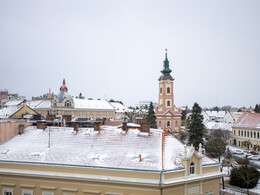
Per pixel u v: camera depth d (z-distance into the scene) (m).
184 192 30.38
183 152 33.12
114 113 172.88
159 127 147.12
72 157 33.41
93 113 163.25
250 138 108.25
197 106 98.31
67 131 39.56
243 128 113.12
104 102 173.88
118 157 32.22
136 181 28.95
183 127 188.88
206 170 32.94
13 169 33.22
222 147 77.00
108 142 35.69
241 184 55.84
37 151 35.62
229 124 132.75
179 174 30.06
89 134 38.00
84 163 31.78
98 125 38.53
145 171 29.05
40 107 146.88
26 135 40.34
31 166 32.66
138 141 35.00
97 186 30.50
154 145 33.91
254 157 86.62
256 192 52.94
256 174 56.06
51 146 36.59
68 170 31.48
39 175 31.91
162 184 28.12
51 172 31.97
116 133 37.31
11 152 36.19
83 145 35.91
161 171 28.69
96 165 31.08
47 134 39.56
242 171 55.66
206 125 148.88
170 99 148.38
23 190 32.78
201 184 31.91
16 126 41.28
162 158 31.36
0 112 88.06
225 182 59.03
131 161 31.16
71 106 153.50
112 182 29.72
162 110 148.00
